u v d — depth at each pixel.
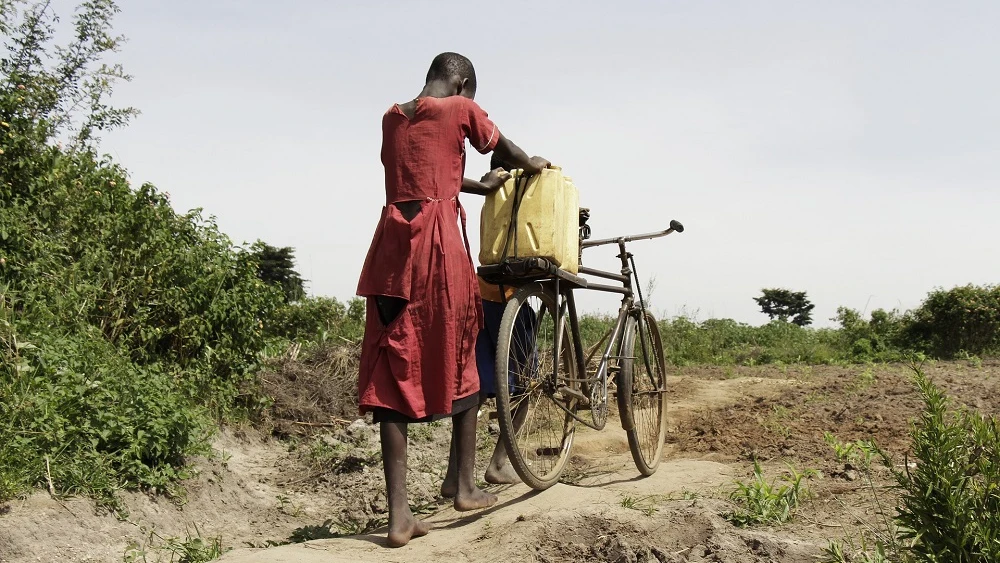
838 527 3.93
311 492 6.12
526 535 3.64
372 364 3.83
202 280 7.20
